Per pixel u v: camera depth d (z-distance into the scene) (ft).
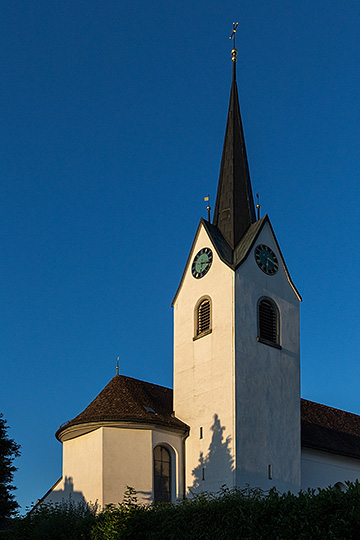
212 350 180.75
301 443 190.39
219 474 168.76
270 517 104.47
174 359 190.80
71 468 171.53
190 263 195.21
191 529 116.57
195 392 181.68
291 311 193.06
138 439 167.63
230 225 196.85
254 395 175.94
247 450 169.99
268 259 191.62
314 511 98.27
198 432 177.06
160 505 129.18
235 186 202.90
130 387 182.80
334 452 197.98
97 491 160.86
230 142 210.18
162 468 172.45
